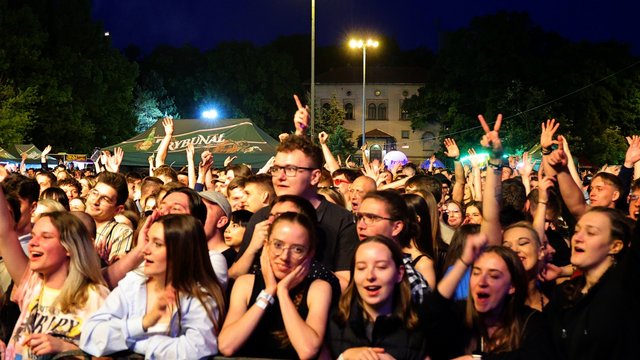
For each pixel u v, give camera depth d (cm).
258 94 7756
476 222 764
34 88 4272
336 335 453
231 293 479
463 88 6800
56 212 504
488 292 440
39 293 503
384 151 8875
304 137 561
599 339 412
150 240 462
